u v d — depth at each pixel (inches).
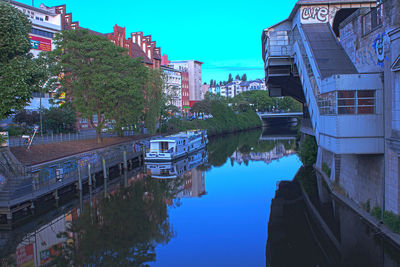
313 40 1073.5
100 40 1544.0
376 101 679.7
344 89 682.2
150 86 2106.3
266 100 5073.8
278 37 1417.3
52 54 1499.8
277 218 912.9
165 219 926.4
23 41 935.7
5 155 1062.4
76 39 1534.2
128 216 957.2
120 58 1659.7
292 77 1544.0
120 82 1550.2
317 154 1503.4
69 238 801.6
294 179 1344.7
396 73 586.2
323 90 804.0
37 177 1000.9
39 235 824.3
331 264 641.6
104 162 1352.1
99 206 1055.6
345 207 876.0
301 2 1216.2
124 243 773.9
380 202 696.4
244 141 2891.2
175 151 1828.2
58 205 1055.6
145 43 3297.2
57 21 2186.3
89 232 839.1
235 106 4402.1
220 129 3449.8
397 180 622.2
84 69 1493.6
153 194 1195.9
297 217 917.8
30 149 1241.4
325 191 1091.9
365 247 687.7
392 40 592.4
